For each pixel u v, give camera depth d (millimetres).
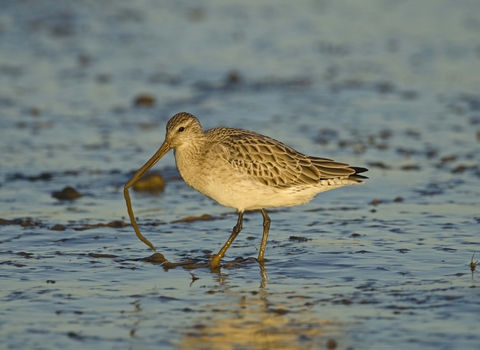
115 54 29562
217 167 12586
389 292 10875
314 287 11180
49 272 11852
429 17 35031
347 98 24375
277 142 12914
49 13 34031
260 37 31969
